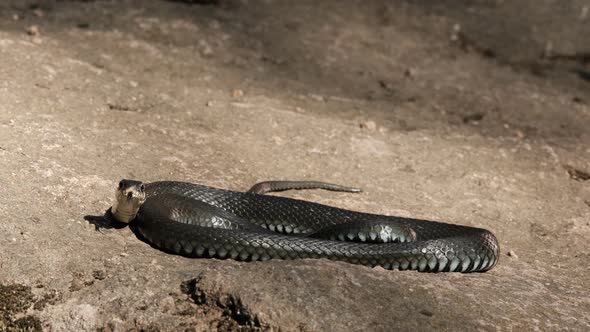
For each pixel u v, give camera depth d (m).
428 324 9.80
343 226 12.20
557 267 12.84
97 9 22.36
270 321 9.59
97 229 11.35
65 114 14.91
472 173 16.19
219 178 14.05
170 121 15.95
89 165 13.09
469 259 11.75
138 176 13.24
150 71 18.83
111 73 17.95
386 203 14.36
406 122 18.66
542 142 18.53
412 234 12.37
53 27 20.39
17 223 10.92
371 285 10.40
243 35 22.61
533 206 15.31
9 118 13.95
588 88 23.83
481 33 26.77
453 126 18.88
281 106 18.14
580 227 14.67
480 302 10.53
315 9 25.86
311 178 14.93
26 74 16.28
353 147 16.45
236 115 16.88
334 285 10.23
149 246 11.25
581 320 10.57
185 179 13.63
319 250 11.24
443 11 28.12
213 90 18.39
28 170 12.28
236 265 10.52
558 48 26.61
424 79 22.05
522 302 10.78
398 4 27.81
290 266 10.49
